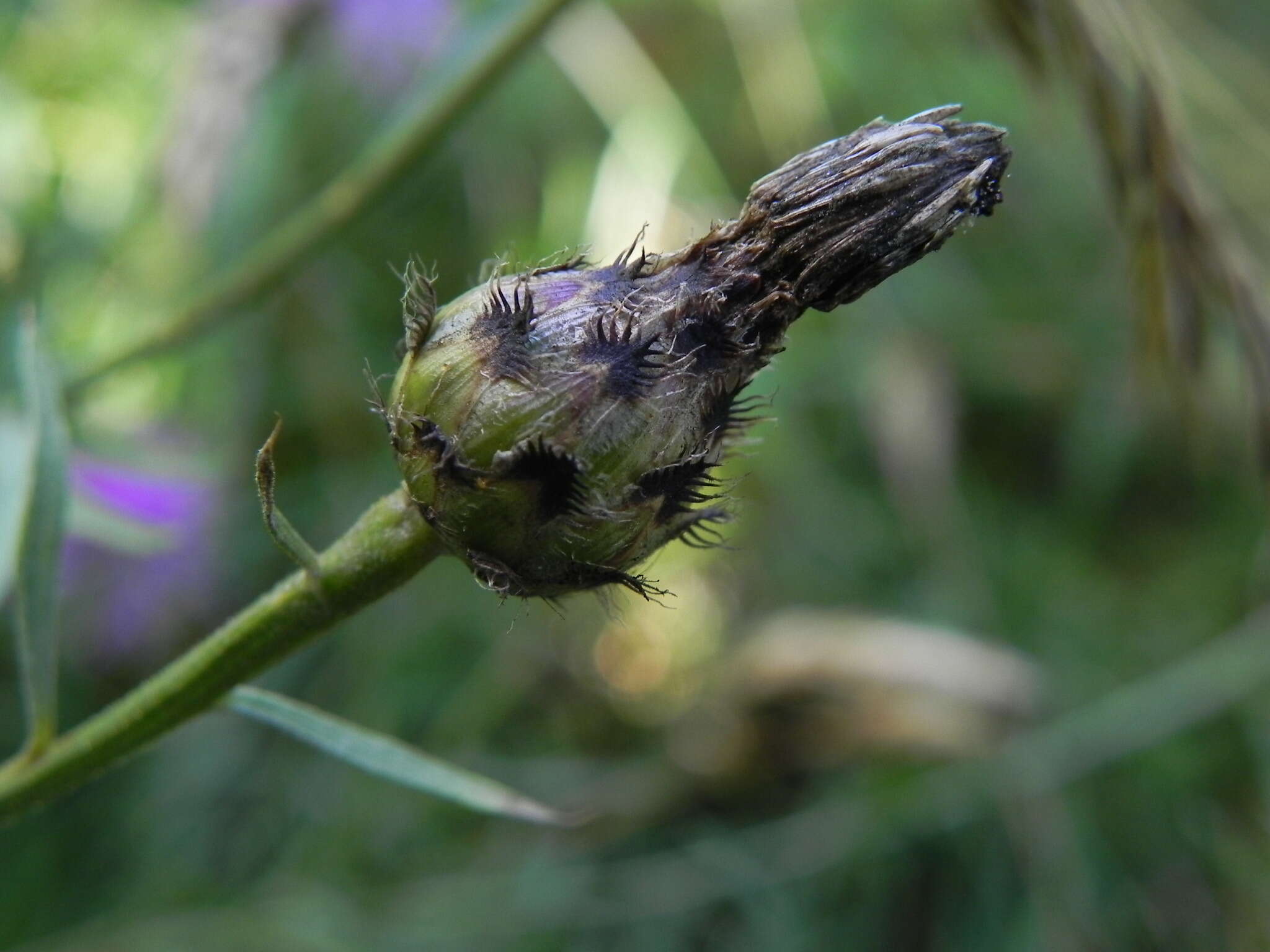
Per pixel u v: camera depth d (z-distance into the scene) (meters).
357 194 0.19
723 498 0.15
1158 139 0.17
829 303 0.15
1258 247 0.24
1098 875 0.23
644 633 0.27
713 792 0.24
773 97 0.28
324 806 0.23
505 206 0.27
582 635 0.26
